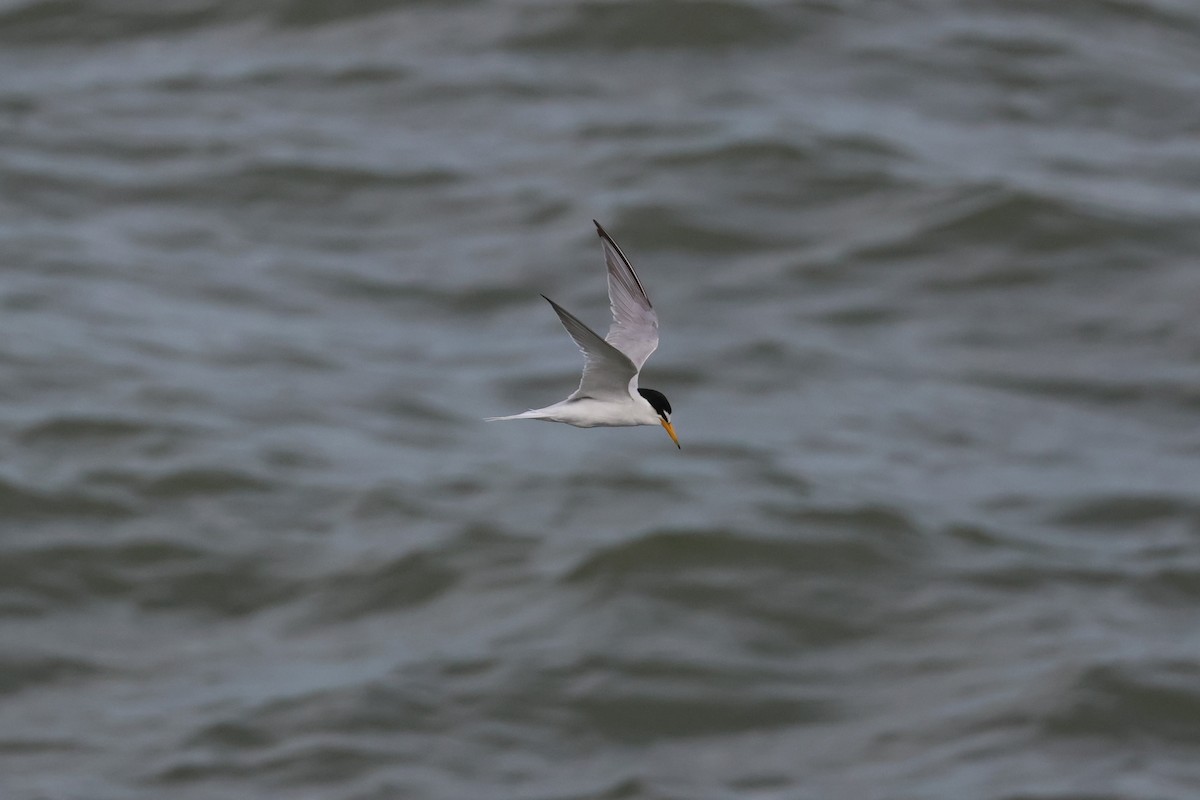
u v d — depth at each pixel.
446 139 33.88
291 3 38.16
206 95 35.41
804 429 25.89
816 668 20.62
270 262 30.39
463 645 20.86
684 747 19.27
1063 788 18.28
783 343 27.98
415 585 22.16
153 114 34.69
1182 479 24.73
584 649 20.62
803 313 28.97
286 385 26.78
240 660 20.81
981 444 25.72
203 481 24.08
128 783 18.56
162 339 27.73
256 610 21.89
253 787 18.47
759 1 37.53
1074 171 32.84
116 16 38.22
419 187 32.28
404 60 36.41
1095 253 30.31
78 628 21.34
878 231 30.81
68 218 31.34
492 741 19.22
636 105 34.78
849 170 32.28
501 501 23.89
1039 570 22.41
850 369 27.55
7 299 28.45
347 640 21.19
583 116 34.34
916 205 31.34
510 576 22.17
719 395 26.78
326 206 31.89
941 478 24.75
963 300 29.36
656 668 20.34
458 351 28.06
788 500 23.69
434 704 19.72
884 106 34.97
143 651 20.98
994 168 32.56
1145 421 26.38
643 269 29.98
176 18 38.28
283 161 32.88
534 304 29.22
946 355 28.03
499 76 35.78
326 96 35.41
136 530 23.06
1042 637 20.95
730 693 20.12
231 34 37.75
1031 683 20.03
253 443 25.09
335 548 22.88
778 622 21.38
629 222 30.83
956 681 20.25
